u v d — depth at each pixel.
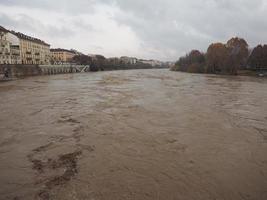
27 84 46.00
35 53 98.12
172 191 8.09
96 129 14.98
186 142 12.79
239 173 9.41
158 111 20.06
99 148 11.88
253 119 17.89
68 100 26.08
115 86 41.84
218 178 8.99
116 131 14.59
